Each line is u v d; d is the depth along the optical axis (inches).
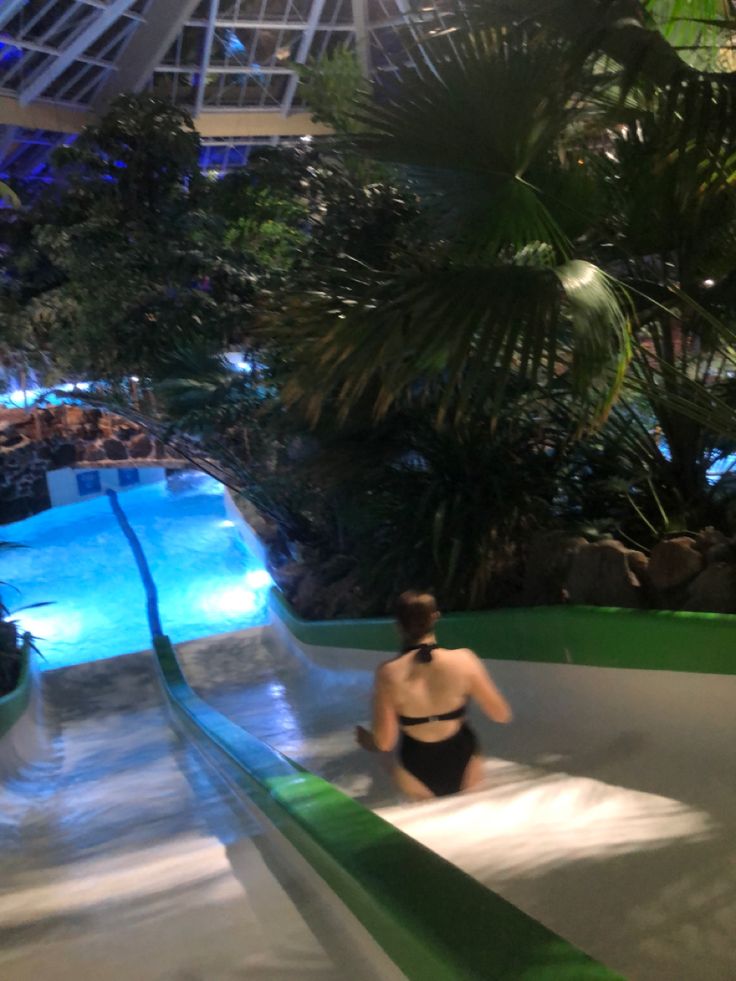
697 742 135.6
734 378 183.2
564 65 127.4
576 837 102.1
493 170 148.2
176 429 373.4
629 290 164.9
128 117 365.7
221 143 1257.4
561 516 219.1
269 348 289.1
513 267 132.0
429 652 129.6
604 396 131.6
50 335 438.9
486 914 63.6
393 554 215.0
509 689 183.0
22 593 470.0
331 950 78.8
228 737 176.6
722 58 151.7
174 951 85.2
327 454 220.8
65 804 191.2
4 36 813.2
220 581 453.7
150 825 152.7
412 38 140.6
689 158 126.6
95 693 335.9
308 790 105.3
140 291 365.1
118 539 555.8
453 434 205.0
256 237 371.2
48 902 112.0
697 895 82.9
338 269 218.2
